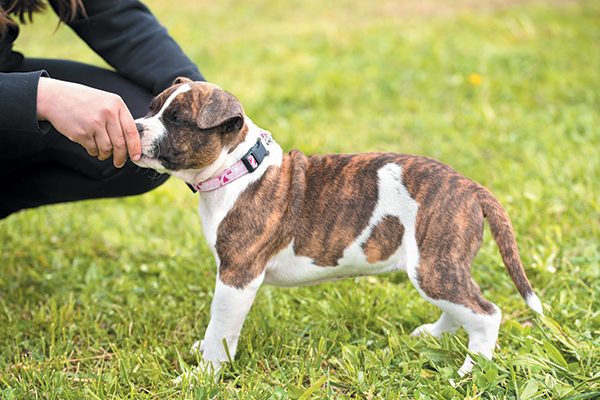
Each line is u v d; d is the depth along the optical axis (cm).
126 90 359
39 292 403
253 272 303
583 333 328
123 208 509
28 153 359
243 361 321
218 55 820
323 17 984
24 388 300
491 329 297
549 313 347
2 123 277
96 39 364
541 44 789
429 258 294
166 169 296
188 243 454
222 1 1091
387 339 336
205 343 312
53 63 367
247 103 666
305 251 310
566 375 296
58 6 357
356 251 306
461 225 294
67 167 371
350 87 701
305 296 383
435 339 323
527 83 679
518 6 960
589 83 668
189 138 289
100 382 297
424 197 298
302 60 792
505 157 541
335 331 341
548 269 388
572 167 502
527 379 292
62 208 509
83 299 392
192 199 519
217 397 293
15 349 339
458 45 791
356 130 608
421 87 693
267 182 305
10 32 345
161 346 341
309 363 313
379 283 389
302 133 601
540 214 447
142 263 439
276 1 1084
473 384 286
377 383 296
